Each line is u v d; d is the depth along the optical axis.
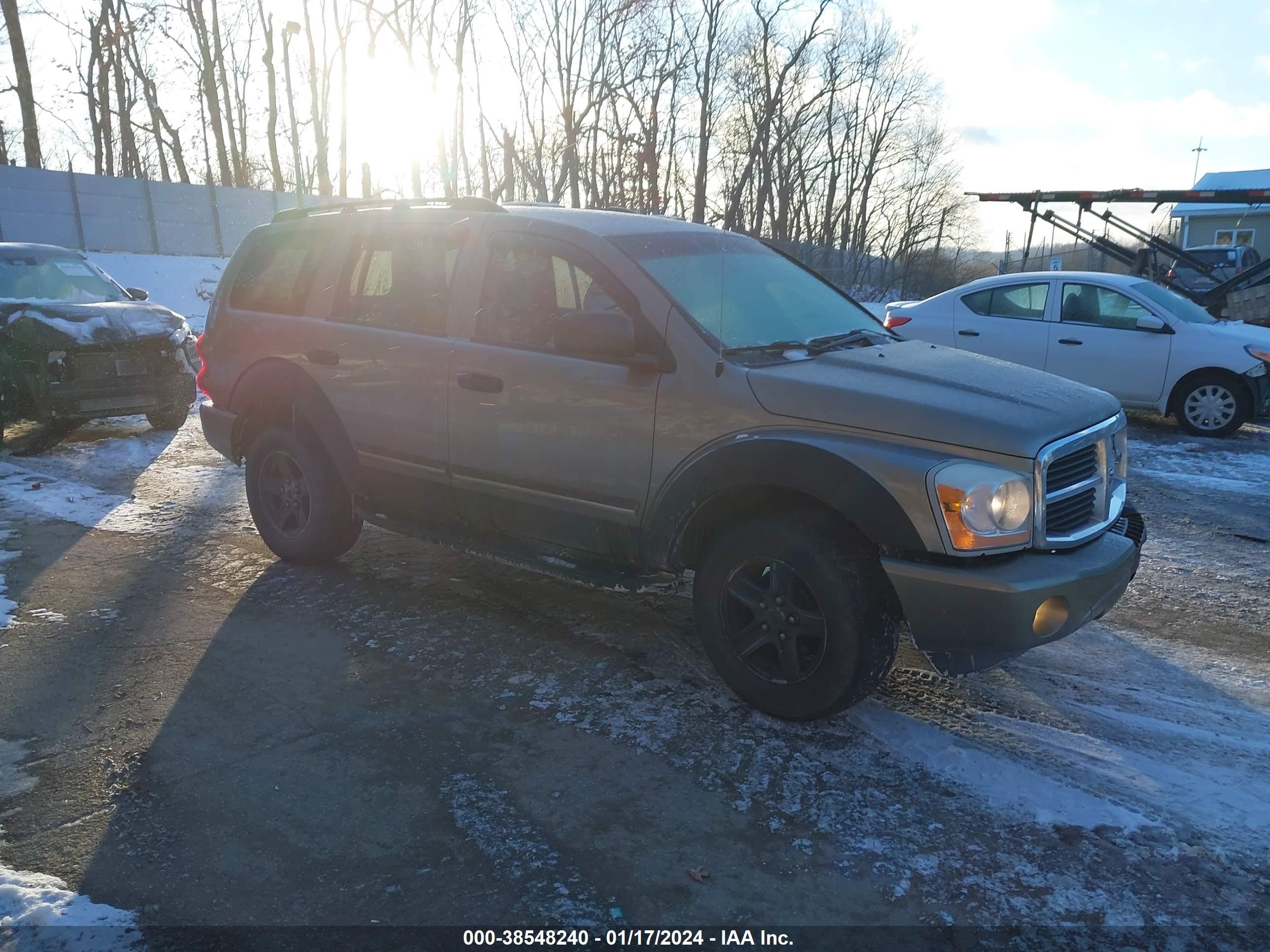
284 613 4.80
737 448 3.54
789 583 3.55
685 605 4.95
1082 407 3.61
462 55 30.31
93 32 35.66
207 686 4.00
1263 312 12.77
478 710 3.79
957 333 10.85
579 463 4.02
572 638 4.51
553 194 30.69
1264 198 13.88
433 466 4.57
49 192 27.77
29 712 3.77
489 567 5.52
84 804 3.13
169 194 30.34
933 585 3.21
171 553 5.76
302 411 5.09
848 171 53.22
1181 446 9.30
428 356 4.50
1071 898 2.70
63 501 6.91
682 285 3.99
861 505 3.28
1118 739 3.61
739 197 38.25
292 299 5.26
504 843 2.93
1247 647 4.55
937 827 3.03
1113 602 3.59
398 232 4.85
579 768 3.36
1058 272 10.59
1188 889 2.74
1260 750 3.54
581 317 3.75
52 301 8.92
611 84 29.75
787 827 3.03
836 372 3.66
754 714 3.76
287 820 3.04
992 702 3.90
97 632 4.56
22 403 8.48
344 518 5.30
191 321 22.16
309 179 43.12
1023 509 3.22
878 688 4.00
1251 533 6.44
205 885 2.73
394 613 4.81
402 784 3.25
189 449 8.83
